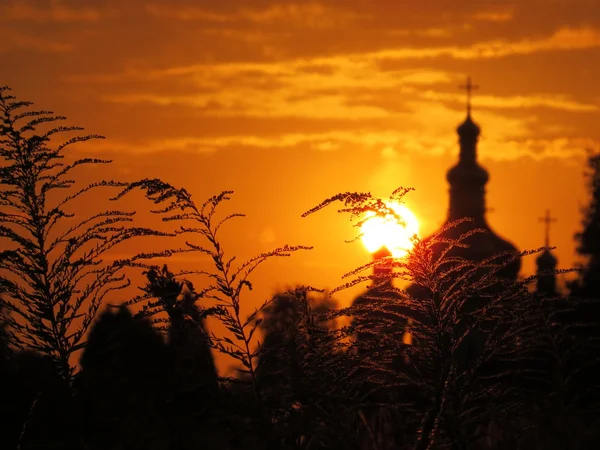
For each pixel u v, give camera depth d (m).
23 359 8.02
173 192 7.55
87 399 7.45
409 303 6.84
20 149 8.55
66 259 8.17
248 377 6.98
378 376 6.88
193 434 6.95
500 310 6.93
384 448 6.91
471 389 6.85
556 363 7.21
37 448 7.52
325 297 7.31
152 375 7.16
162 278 7.39
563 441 6.84
